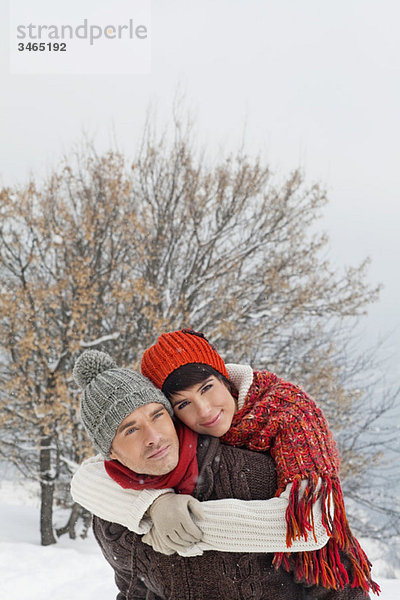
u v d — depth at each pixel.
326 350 13.31
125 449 1.41
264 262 13.51
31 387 10.90
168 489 1.41
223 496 1.41
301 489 1.37
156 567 1.44
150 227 13.19
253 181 13.80
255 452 1.47
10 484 14.53
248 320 13.01
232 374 1.63
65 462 11.41
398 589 3.71
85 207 12.99
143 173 14.01
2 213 11.61
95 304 11.70
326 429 1.51
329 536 1.38
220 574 1.40
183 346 1.52
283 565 1.42
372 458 12.48
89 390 1.49
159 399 1.44
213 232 13.63
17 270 11.83
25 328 10.78
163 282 12.44
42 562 6.54
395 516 12.35
